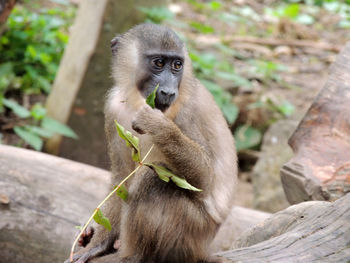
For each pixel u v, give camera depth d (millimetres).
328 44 21141
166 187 6746
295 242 6309
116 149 7578
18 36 16312
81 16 13789
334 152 8305
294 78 18250
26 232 8805
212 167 6953
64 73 13883
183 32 20016
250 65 18422
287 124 14305
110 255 7320
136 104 7328
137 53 7305
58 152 14055
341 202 6836
